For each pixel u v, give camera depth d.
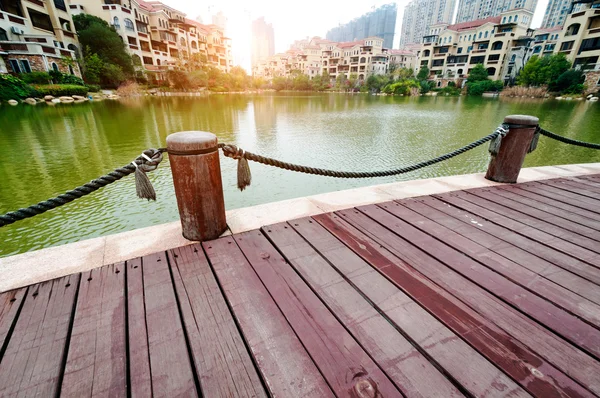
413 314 1.36
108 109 21.25
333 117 20.58
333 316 1.34
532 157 9.41
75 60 29.62
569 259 1.86
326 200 2.69
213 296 1.46
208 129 14.80
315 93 62.91
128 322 1.29
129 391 1.01
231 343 1.19
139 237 1.98
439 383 1.05
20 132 12.55
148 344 1.18
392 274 1.65
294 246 1.91
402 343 1.21
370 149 11.13
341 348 1.17
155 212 5.59
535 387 1.03
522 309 1.41
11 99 21.86
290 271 1.66
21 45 24.19
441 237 2.09
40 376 1.05
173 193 6.46
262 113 22.36
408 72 60.69
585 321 1.35
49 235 4.78
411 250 1.91
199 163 1.74
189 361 1.12
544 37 54.97
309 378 1.05
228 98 39.59
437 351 1.17
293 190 6.93
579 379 1.07
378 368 1.10
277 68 94.38
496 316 1.36
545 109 24.31
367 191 2.94
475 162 9.38
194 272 1.64
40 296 1.43
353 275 1.63
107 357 1.12
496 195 2.96
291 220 2.27
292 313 1.35
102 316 1.32
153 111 21.02
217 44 63.38
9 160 8.69
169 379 1.04
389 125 16.91
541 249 1.97
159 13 44.66
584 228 2.28
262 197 6.50
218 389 1.02
